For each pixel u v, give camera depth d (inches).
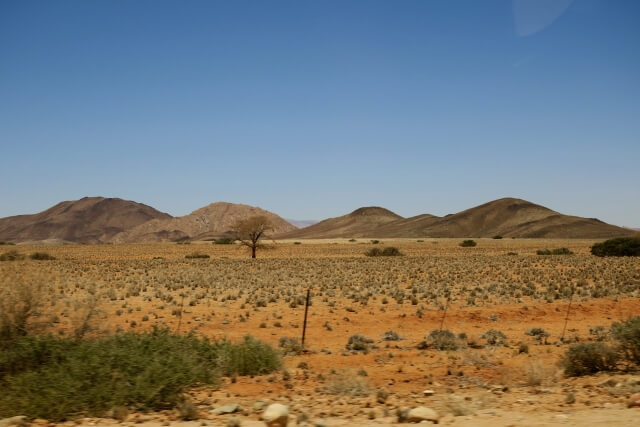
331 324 956.6
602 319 1026.1
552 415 364.5
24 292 524.7
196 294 1365.7
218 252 4544.8
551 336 844.6
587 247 5103.3
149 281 1731.1
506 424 336.8
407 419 368.2
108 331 570.6
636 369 547.5
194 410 394.6
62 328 693.3
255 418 392.2
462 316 1039.6
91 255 3841.0
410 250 4830.2
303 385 528.1
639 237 3208.7
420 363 641.6
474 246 5620.1
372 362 649.6
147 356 473.4
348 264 2701.8
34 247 5201.8
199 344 583.5
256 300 1230.3
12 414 378.3
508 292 1406.3
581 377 539.2
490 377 566.9
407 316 1043.3
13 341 501.7
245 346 597.3
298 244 6806.1
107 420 377.7
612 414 353.4
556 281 1733.5
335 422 372.2
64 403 383.9
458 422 355.6
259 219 3695.9
